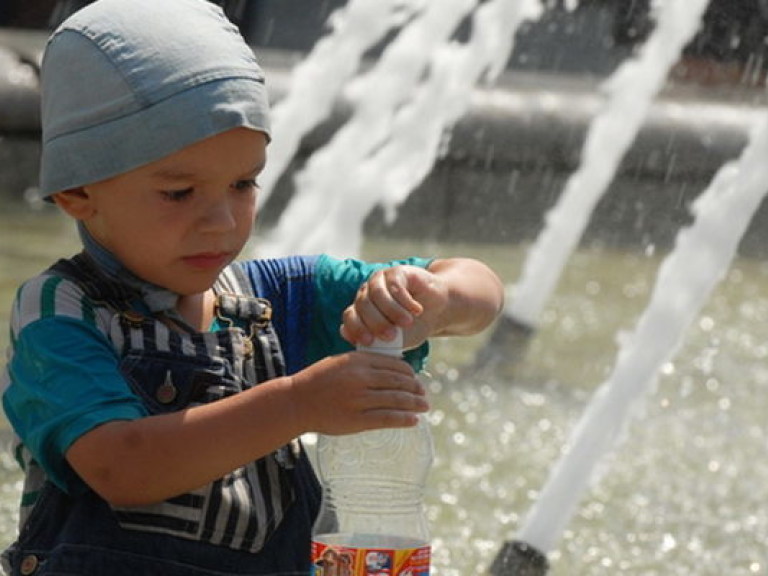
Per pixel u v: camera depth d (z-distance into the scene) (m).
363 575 5.51
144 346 5.91
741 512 11.88
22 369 5.79
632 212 23.95
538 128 24.45
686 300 10.98
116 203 5.84
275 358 6.24
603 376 15.95
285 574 6.06
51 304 5.87
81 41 5.85
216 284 6.40
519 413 14.38
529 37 29.27
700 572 10.58
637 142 23.78
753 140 11.36
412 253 22.95
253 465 6.06
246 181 5.95
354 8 18.16
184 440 5.47
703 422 14.40
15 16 35.09
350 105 23.39
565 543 10.96
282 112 18.23
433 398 14.77
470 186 24.42
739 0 24.36
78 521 5.80
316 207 17.23
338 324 6.57
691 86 25.45
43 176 6.02
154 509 5.80
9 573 6.04
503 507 11.69
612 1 29.31
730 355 17.09
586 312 19.16
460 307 6.32
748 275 21.84
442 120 17.62
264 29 35.53
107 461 5.50
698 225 11.27
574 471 9.88
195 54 5.79
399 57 17.75
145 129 5.71
